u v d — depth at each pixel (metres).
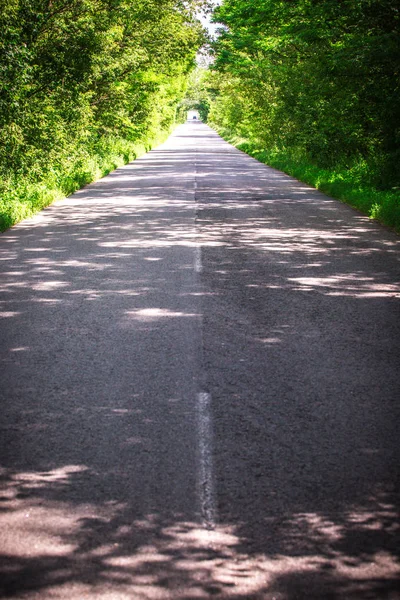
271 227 13.52
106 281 8.77
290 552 3.26
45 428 4.54
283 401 5.00
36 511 3.57
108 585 3.02
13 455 4.17
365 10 18.08
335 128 25.05
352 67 18.53
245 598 2.95
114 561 3.18
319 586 3.04
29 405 4.91
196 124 171.88
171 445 4.30
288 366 5.74
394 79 18.23
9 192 16.34
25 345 6.24
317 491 3.79
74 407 4.86
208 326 6.84
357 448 4.30
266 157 36.78
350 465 4.09
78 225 13.54
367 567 3.17
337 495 3.76
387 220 13.95
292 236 12.47
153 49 33.47
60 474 3.95
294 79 31.31
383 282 8.90
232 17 39.28
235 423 4.62
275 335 6.58
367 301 7.93
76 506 3.62
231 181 24.41
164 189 21.11
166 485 3.83
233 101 59.66
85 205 16.89
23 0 18.12
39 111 18.61
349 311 7.49
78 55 21.03
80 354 5.98
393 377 5.53
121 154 35.53
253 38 38.28
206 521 3.49
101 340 6.37
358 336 6.61
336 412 4.83
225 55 43.62
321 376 5.52
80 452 4.21
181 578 3.07
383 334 6.68
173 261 10.05
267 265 9.87
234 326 6.86
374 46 17.36
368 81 18.92
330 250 11.12
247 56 41.66
